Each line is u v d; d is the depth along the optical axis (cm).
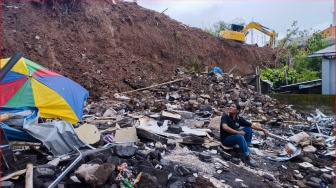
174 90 1328
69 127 511
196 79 1447
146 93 1294
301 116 1363
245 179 534
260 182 535
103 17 1598
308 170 633
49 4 1464
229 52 2073
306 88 1791
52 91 618
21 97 591
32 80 613
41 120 596
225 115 664
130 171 447
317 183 583
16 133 465
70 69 1286
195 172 509
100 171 407
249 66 2112
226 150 648
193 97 1223
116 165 451
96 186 397
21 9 1362
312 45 2234
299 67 2175
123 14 1700
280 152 725
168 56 1723
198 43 1930
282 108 1341
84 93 682
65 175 410
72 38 1431
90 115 877
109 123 751
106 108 936
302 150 752
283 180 585
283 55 2286
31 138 473
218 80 1460
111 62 1439
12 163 409
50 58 1281
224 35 2248
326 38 2447
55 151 476
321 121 1132
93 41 1485
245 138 670
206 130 750
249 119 1050
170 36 1811
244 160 625
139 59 1569
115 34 1588
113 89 1281
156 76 1483
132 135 624
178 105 1103
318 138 860
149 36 1711
